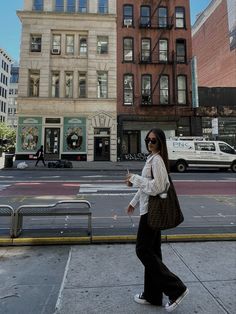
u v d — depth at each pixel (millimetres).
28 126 26312
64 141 26562
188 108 28016
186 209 7953
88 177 15836
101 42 28156
